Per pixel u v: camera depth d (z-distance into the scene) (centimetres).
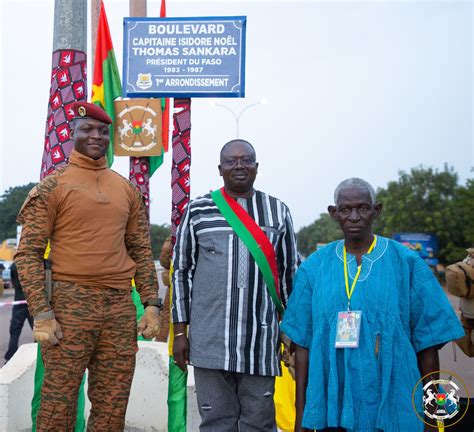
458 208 4244
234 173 351
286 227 361
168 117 599
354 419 271
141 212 380
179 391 418
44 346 343
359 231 287
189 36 444
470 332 438
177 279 358
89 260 342
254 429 351
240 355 340
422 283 282
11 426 422
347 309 280
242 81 444
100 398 354
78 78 495
